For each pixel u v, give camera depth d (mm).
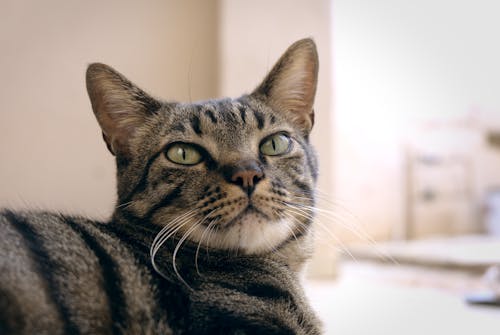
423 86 946
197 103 333
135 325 252
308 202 331
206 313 264
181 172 304
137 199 312
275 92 344
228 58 598
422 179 950
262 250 311
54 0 572
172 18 605
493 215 962
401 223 935
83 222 297
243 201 294
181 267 287
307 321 297
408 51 922
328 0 626
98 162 588
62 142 580
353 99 903
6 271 238
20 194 522
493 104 1001
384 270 658
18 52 566
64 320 240
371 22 884
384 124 927
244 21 602
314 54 352
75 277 252
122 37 591
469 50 967
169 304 262
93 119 585
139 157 321
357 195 914
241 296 279
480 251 709
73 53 579
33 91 572
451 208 964
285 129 331
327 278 599
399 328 417
